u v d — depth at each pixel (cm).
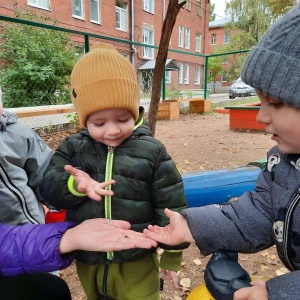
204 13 2466
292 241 83
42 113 520
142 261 129
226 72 2775
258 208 94
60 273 215
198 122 901
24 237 104
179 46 2192
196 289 91
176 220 100
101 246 98
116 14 1631
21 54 699
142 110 134
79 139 130
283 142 81
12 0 1096
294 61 74
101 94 113
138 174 121
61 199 119
